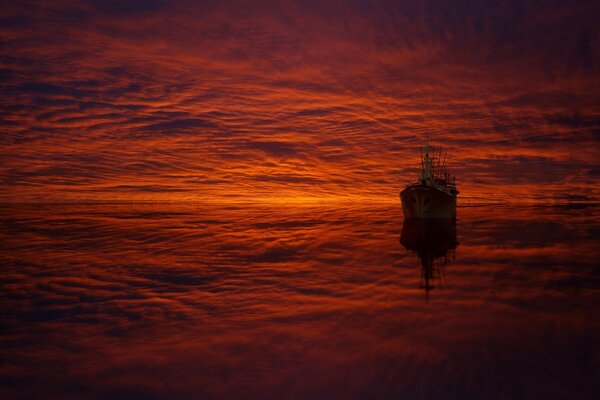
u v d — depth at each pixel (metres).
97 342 8.97
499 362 7.42
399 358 7.71
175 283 14.98
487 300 11.74
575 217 40.88
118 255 21.17
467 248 21.97
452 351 7.99
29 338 9.28
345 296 12.64
